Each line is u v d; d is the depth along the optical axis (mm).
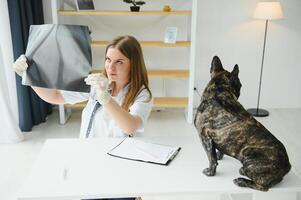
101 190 1195
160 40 4043
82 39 1478
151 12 3498
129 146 1532
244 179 1231
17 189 2395
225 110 1235
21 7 3211
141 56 1625
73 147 1528
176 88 4230
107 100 1390
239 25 4020
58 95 1796
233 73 1312
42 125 3707
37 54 1497
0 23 3076
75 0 3645
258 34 4062
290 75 4234
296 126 3736
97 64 4070
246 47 4102
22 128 3463
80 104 3812
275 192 1232
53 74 1494
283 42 4102
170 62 4133
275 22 4027
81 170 1330
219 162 1396
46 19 3908
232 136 1214
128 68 1594
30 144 3176
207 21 3982
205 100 1285
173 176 1289
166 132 3576
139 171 1323
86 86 1485
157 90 4227
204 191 1201
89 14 3820
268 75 4230
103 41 3861
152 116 4059
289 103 4297
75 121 3861
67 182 1244
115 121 1486
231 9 3957
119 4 3902
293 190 1216
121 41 1568
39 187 1213
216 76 1297
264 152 1187
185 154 1470
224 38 4059
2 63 3006
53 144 1557
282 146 1223
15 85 3355
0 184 2461
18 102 3377
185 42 3730
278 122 3859
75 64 1478
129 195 1183
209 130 1248
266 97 4316
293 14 4008
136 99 1624
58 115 4043
